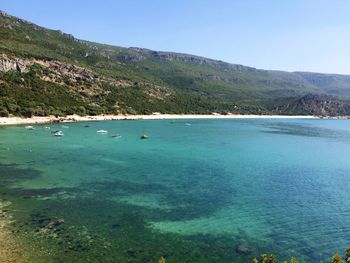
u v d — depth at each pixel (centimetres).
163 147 8669
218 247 3041
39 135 9856
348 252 2553
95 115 16362
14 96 14200
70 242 2964
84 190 4550
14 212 3609
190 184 5069
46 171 5541
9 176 5122
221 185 5081
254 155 7969
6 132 10119
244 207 4116
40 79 17250
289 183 5356
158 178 5359
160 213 3803
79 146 8306
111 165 6212
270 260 2498
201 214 3825
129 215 3697
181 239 3170
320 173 6178
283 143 10550
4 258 2614
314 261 2858
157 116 19375
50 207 3819
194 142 9881
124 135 10875
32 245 2864
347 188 5122
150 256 2820
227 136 11894
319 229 3519
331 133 14662
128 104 19600
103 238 3092
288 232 3422
